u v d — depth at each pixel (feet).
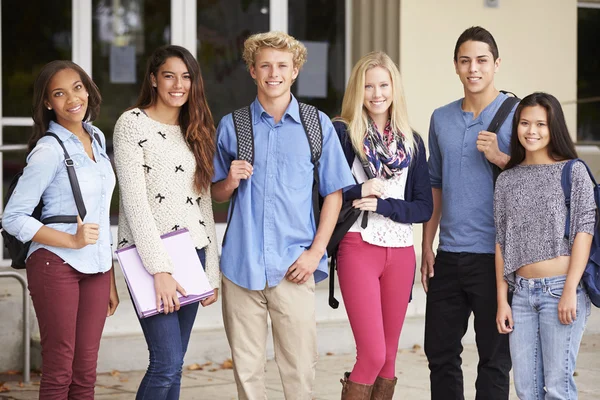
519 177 16.28
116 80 31.35
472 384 23.16
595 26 36.42
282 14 32.81
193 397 21.68
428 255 18.70
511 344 16.33
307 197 16.46
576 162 15.85
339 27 33.37
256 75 16.44
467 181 17.60
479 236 17.44
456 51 17.89
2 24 30.04
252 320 16.53
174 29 31.76
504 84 33.14
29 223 14.49
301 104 16.69
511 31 33.09
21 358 24.17
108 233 15.53
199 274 15.69
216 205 32.42
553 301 15.69
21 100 30.30
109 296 15.72
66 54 30.71
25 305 23.03
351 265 16.93
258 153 16.40
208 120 16.29
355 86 17.28
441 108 18.45
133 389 22.29
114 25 31.19
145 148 15.65
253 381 16.58
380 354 16.78
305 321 16.49
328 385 22.85
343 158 16.61
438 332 18.01
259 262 16.25
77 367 15.42
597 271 15.57
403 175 17.42
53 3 30.53
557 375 15.72
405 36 31.73
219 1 32.27
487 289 17.35
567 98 33.94
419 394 22.08
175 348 15.70
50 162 14.71
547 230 15.81
